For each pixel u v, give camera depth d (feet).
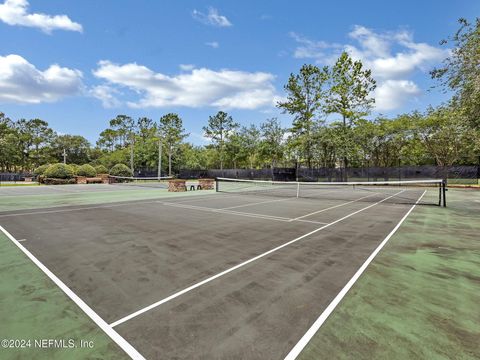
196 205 39.27
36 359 7.18
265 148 129.80
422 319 9.19
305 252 16.88
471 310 9.80
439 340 8.04
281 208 36.32
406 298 10.75
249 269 13.97
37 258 15.65
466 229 23.56
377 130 95.55
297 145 106.52
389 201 45.21
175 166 163.43
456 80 32.32
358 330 8.54
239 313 9.62
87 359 7.20
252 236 20.92
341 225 25.08
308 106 104.88
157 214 31.01
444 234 21.70
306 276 13.05
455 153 83.35
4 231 22.39
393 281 12.44
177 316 9.43
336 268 14.11
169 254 16.43
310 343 7.89
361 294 11.10
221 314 9.56
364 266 14.43
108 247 17.87
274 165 142.20
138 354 7.42
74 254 16.39
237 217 29.14
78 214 30.86
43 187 77.66
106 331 8.53
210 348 7.68
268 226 24.58
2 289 11.58
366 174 91.45
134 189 71.20
